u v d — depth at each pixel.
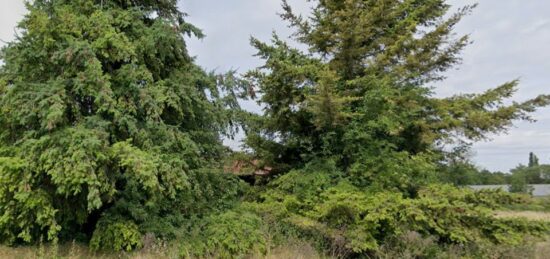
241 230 7.41
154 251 7.12
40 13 6.91
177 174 7.30
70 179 6.02
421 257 6.99
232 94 9.38
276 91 9.20
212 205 8.75
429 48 10.17
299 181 8.51
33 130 6.86
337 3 10.00
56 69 7.31
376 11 9.40
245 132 9.92
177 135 8.07
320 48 9.98
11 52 7.08
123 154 6.59
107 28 7.54
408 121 9.20
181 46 9.20
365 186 8.44
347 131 8.60
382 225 7.16
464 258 6.84
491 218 6.89
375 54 9.88
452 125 9.43
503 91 9.45
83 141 6.18
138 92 7.61
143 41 8.15
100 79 6.88
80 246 7.72
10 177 6.27
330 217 7.30
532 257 6.95
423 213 6.61
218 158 9.45
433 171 8.85
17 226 7.04
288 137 9.98
